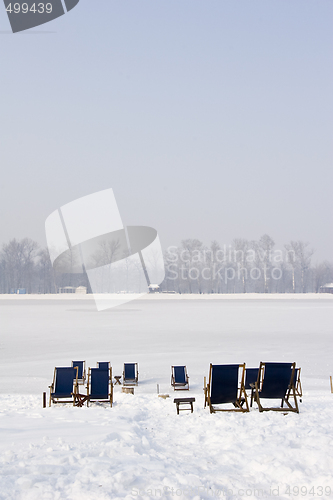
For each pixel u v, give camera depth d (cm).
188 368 1481
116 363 1571
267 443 433
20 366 1500
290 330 2692
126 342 2144
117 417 629
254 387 702
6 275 10694
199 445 455
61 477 321
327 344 2056
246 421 573
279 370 688
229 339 2255
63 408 751
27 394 1075
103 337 2347
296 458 372
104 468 347
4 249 10781
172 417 670
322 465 349
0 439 451
